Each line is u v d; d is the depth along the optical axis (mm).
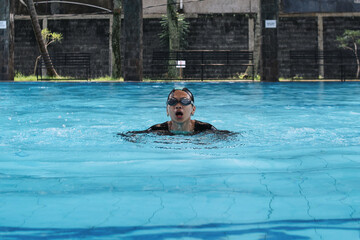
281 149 3127
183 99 3561
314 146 3266
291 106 7328
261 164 2535
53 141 3605
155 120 5422
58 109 6812
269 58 16172
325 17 21219
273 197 1794
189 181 2098
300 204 1693
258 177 2176
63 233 1402
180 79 18984
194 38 21359
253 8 21234
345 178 2131
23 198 1803
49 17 21562
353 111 6465
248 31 21250
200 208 1646
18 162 2670
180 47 21172
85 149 3168
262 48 16219
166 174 2268
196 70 21078
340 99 8891
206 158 2754
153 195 1838
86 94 10336
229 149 3123
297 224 1467
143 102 8195
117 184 2049
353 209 1616
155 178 2170
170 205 1686
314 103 7949
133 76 16438
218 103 7973
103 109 6840
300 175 2219
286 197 1792
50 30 21609
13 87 13180
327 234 1380
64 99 8891
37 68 19469
